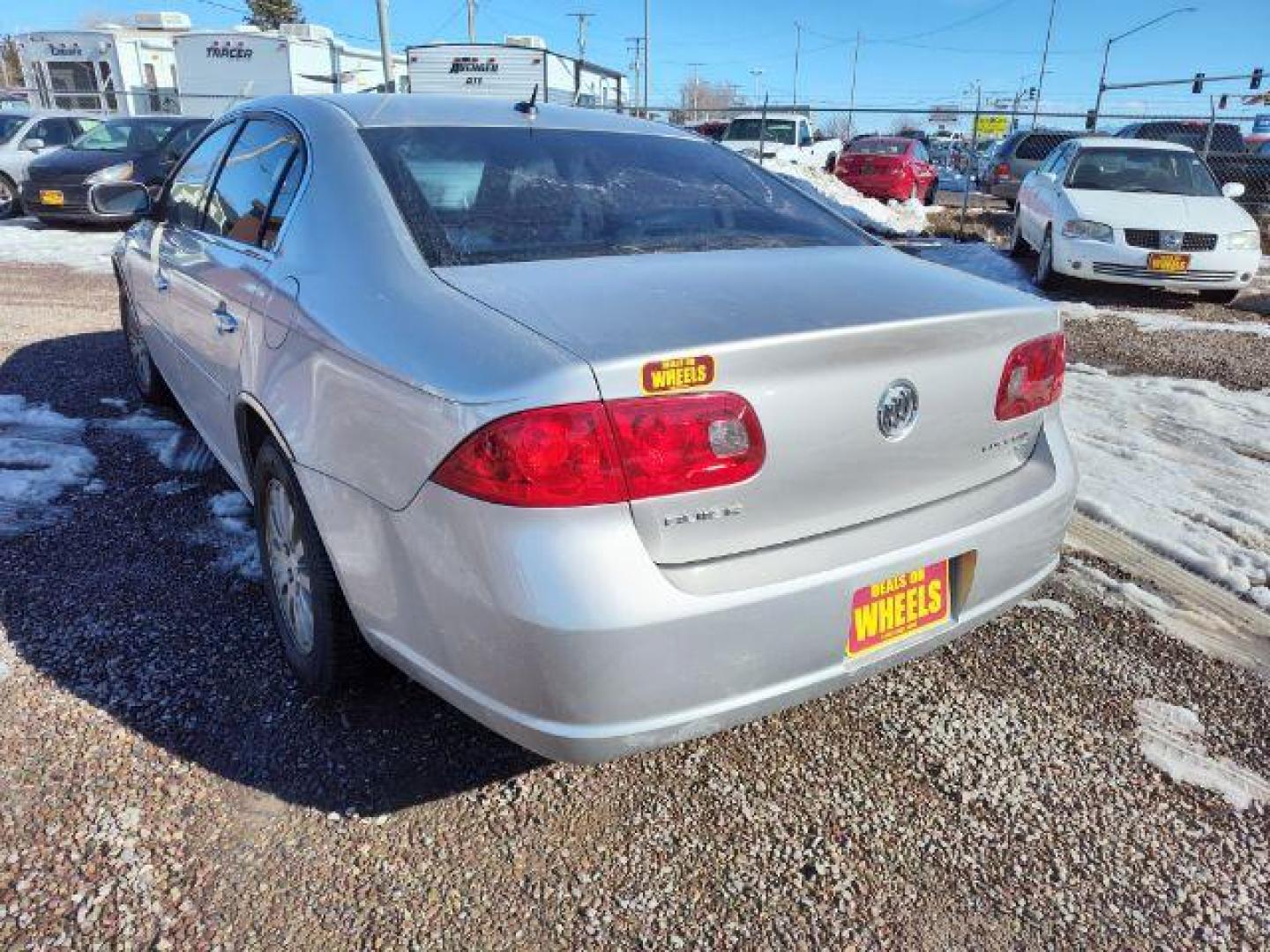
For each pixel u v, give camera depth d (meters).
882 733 2.57
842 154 18.42
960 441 2.21
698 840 2.17
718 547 1.84
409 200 2.36
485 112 2.88
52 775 2.24
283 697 2.58
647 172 2.81
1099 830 2.26
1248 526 3.89
